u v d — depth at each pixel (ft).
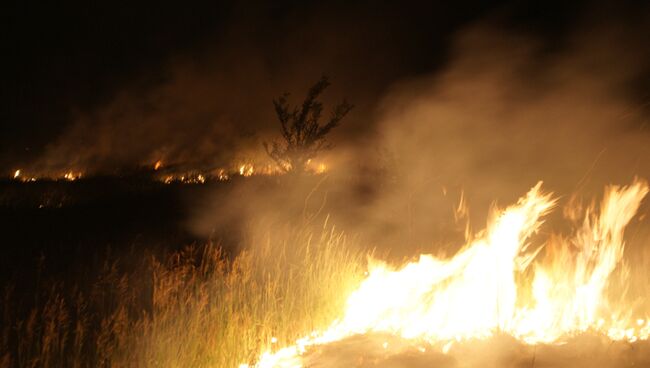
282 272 23.49
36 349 17.06
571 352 16.89
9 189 52.95
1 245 29.48
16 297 21.08
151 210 40.98
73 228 34.42
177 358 16.69
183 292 19.53
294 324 19.69
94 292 20.02
